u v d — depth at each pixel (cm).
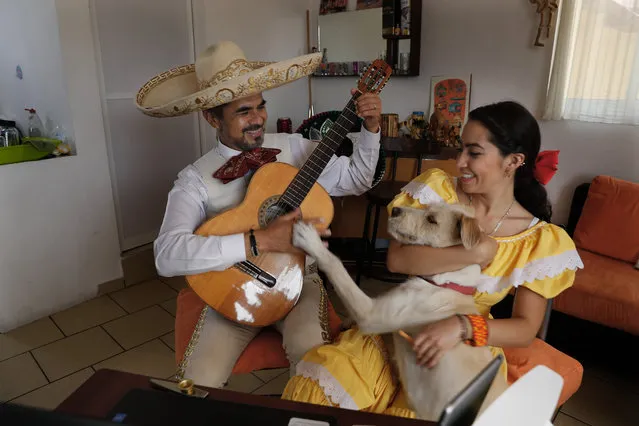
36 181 253
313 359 122
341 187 179
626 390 213
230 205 158
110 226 292
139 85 304
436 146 318
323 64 404
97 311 278
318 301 156
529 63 308
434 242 127
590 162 293
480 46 327
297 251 141
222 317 151
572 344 227
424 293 125
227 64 149
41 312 269
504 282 130
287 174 153
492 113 125
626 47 263
